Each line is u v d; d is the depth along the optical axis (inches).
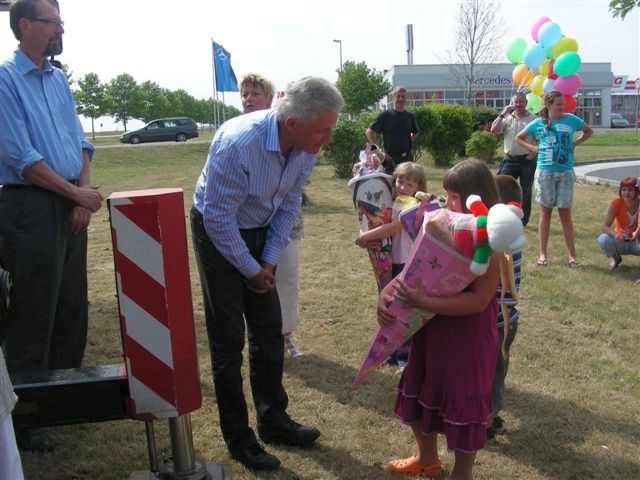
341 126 624.4
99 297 235.6
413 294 103.5
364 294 231.3
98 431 134.8
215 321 118.3
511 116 322.0
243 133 108.4
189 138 1497.3
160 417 98.3
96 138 1923.0
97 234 365.7
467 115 743.7
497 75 1825.8
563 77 384.5
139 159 1029.2
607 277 244.5
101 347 182.5
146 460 124.0
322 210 421.4
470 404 105.3
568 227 261.0
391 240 151.3
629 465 121.3
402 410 114.9
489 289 101.8
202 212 112.7
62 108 133.9
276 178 114.0
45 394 96.9
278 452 126.0
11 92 122.5
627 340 182.9
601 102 2105.1
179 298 96.3
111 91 2364.7
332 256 291.0
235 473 118.4
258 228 121.0
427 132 725.3
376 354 112.5
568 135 256.4
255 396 129.4
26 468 120.7
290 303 167.9
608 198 448.1
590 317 201.0
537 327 192.5
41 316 127.8
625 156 862.5
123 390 99.1
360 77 1624.0
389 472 119.2
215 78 946.1
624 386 154.2
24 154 121.2
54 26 126.0
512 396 148.8
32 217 124.3
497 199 109.1
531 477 117.3
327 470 119.6
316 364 169.0
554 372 161.8
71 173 132.2
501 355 126.0
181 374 98.0
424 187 152.3
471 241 97.3
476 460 122.7
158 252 93.1
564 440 130.0
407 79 1866.4
